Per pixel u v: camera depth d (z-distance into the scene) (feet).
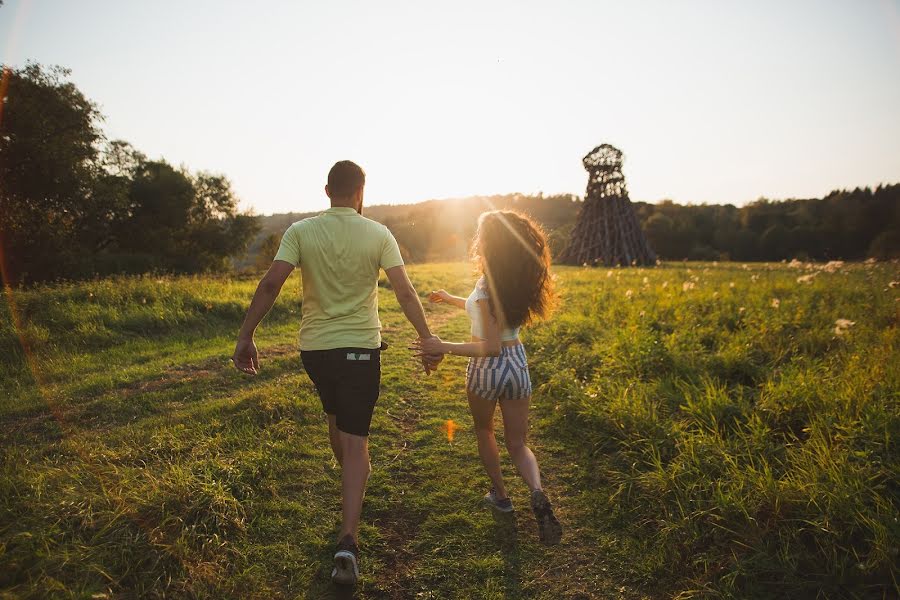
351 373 8.00
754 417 11.89
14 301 24.98
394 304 36.99
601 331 23.22
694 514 8.84
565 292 38.96
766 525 8.36
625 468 11.29
